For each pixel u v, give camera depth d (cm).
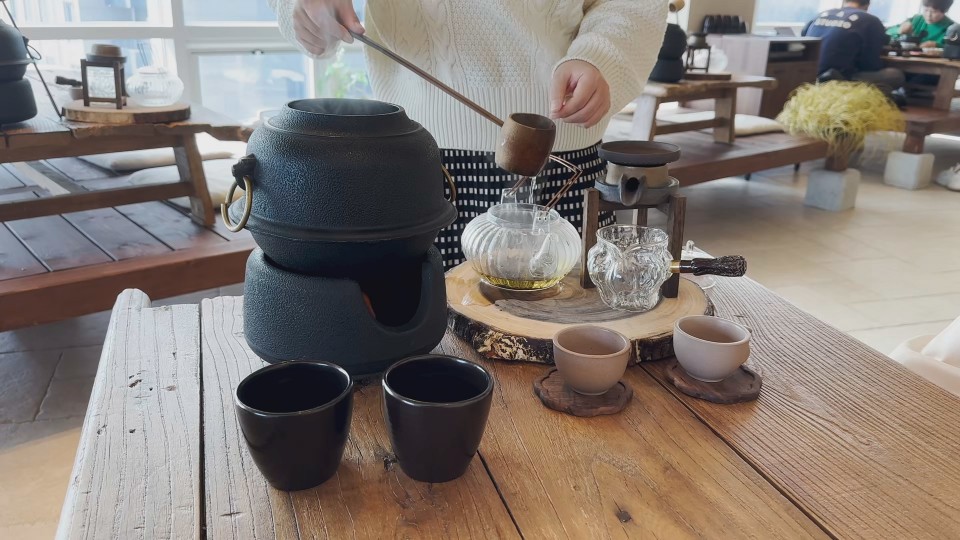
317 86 447
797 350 101
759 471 75
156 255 206
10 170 299
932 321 272
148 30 388
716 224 383
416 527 66
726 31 533
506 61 133
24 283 184
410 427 69
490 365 96
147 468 73
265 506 69
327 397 75
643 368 96
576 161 145
